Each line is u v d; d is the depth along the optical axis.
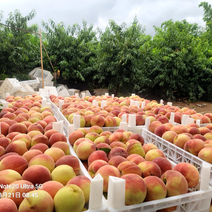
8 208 1.04
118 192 1.21
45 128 2.66
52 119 3.13
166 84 13.09
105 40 11.77
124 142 2.44
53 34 12.67
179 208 1.42
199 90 13.68
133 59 11.10
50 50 12.77
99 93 12.77
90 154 2.00
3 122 2.60
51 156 1.80
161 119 3.50
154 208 1.32
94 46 14.23
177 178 1.48
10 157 1.55
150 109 4.79
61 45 12.55
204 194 1.51
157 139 2.71
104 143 2.15
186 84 13.73
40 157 1.62
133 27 11.48
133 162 1.74
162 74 12.32
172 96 13.25
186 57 12.95
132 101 5.13
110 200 1.22
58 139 2.21
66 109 3.90
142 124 3.59
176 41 12.89
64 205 1.12
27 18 11.38
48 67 12.45
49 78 10.29
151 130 3.15
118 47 11.44
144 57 12.09
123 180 1.22
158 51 13.24
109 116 3.36
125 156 1.94
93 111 3.88
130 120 3.26
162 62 12.47
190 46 12.92
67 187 1.20
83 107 4.14
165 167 1.76
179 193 1.45
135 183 1.33
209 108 12.43
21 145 1.90
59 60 12.83
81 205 1.18
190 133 2.90
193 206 1.46
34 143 2.11
